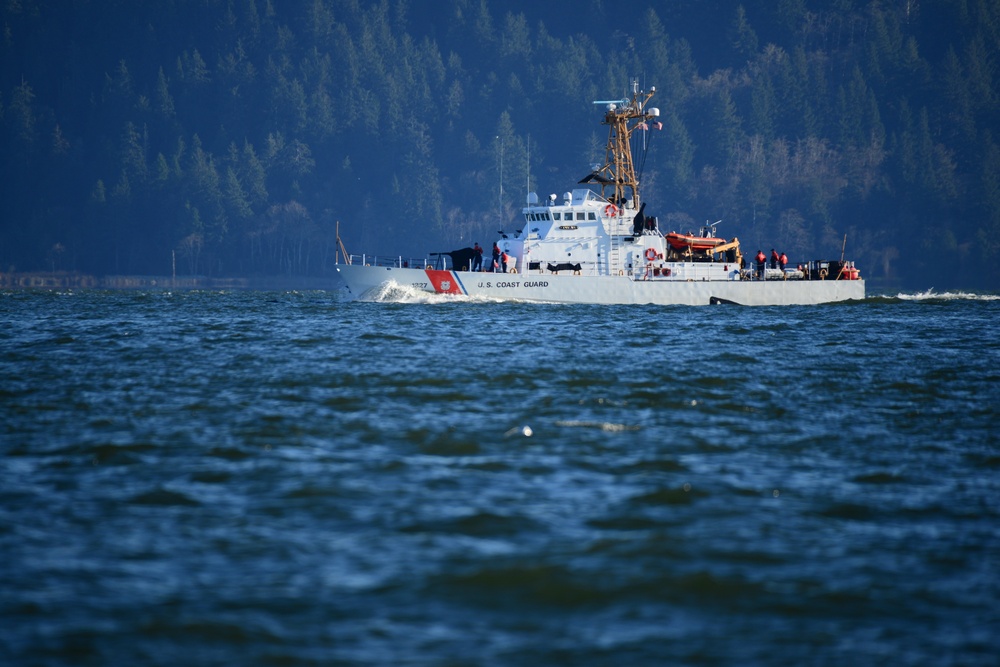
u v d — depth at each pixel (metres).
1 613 53.00
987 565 60.75
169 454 82.06
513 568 59.19
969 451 87.06
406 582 57.38
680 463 80.69
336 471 77.31
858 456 84.81
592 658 49.91
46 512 67.56
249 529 64.81
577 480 75.62
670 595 56.34
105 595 55.25
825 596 56.47
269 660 49.16
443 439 86.81
